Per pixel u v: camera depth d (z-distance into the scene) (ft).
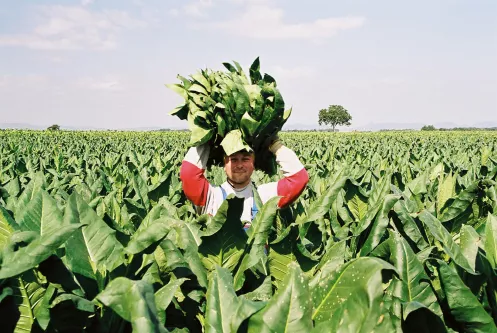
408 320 4.91
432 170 21.04
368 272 4.31
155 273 6.20
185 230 6.43
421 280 5.71
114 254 5.90
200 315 6.39
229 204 5.89
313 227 9.41
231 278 5.06
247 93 8.69
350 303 4.29
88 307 4.67
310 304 4.26
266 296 6.08
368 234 8.64
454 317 5.41
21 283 4.98
